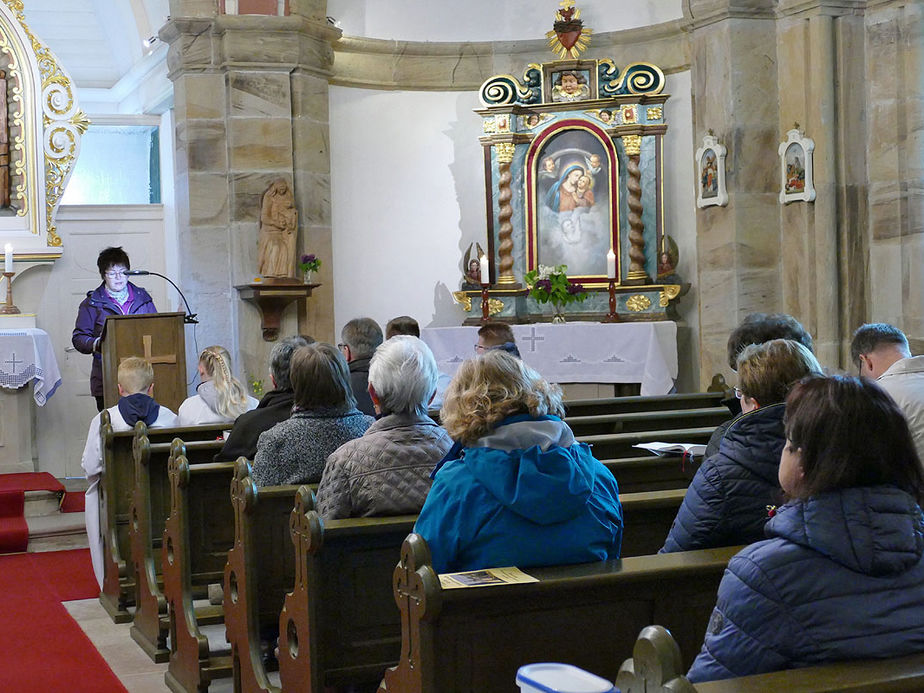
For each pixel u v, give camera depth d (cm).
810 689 177
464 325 1102
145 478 541
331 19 1055
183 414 634
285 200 994
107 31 1166
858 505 202
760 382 313
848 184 905
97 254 1070
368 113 1105
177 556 483
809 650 197
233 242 998
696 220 967
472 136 1143
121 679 500
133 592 600
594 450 558
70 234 1062
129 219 1083
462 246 1145
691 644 285
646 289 1049
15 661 522
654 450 489
